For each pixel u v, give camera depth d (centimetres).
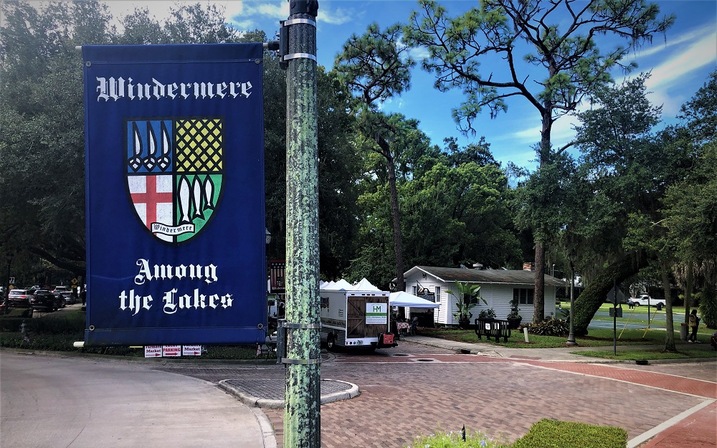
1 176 1803
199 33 2158
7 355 1861
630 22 2909
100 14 2181
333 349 2253
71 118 1823
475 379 1516
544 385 1449
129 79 428
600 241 2531
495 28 2978
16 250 2702
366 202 4319
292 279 346
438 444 477
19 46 2186
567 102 2892
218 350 1855
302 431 335
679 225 1856
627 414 1095
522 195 2588
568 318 3534
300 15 362
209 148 427
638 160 2327
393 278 4209
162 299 421
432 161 4822
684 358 2220
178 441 770
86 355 1848
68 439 780
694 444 866
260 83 430
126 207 423
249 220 425
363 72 3566
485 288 3581
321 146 2323
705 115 2353
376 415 973
